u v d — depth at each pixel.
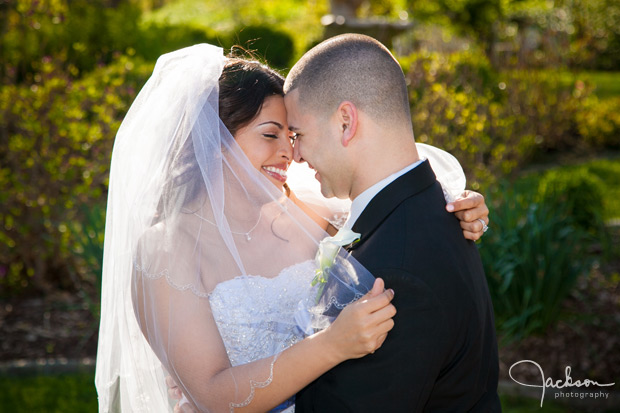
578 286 5.28
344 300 1.82
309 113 1.87
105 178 5.46
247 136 2.09
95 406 3.94
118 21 9.73
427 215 1.79
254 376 1.77
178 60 2.06
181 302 1.88
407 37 12.58
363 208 1.86
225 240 1.96
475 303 1.77
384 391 1.68
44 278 5.51
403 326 1.69
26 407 3.90
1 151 5.45
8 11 7.99
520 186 6.33
